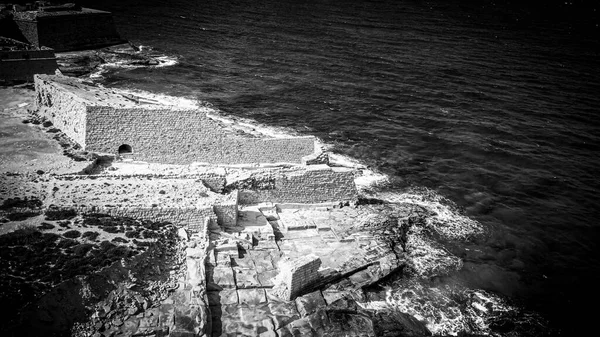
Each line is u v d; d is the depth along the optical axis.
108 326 34.38
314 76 118.38
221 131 55.97
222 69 120.81
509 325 44.50
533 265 53.34
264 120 88.88
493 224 60.34
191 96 98.81
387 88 110.62
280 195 55.16
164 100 94.06
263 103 98.19
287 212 54.94
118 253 38.94
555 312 46.78
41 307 33.66
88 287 35.91
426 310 45.03
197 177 51.34
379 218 56.38
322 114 93.88
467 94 107.75
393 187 68.12
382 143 82.31
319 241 49.94
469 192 68.00
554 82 118.69
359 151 78.88
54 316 33.59
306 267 41.28
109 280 36.91
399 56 139.62
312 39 159.25
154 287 37.94
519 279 50.84
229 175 53.59
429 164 75.94
